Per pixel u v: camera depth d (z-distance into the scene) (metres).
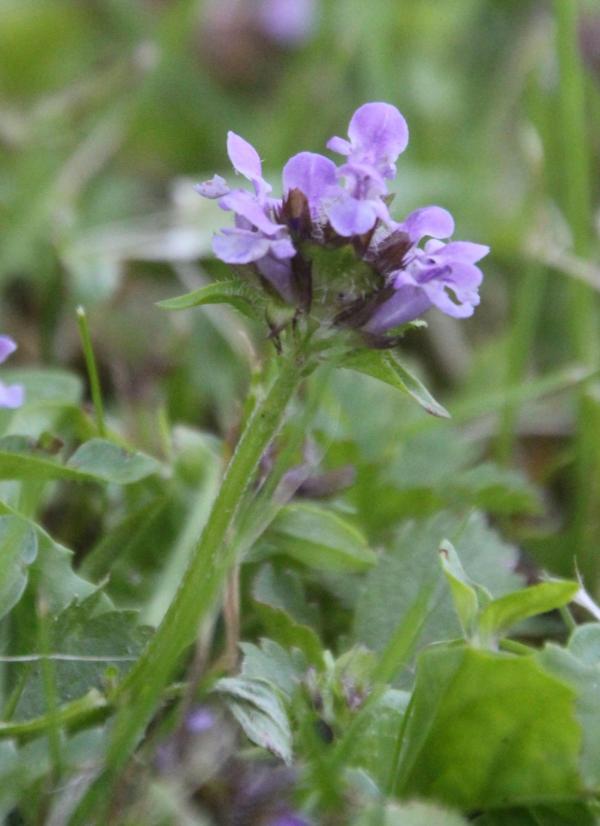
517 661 0.38
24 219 0.56
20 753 0.38
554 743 0.39
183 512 0.44
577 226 0.52
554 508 0.50
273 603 0.42
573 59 0.52
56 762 0.38
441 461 0.48
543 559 0.46
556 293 0.61
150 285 0.59
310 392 0.47
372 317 0.38
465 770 0.39
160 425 0.45
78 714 0.39
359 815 0.38
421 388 0.39
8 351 0.38
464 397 0.55
